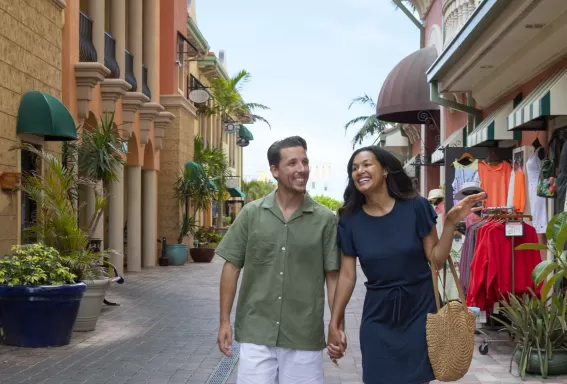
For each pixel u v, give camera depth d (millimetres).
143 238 22469
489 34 9758
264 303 4109
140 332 10023
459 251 10180
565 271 6852
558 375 7000
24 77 10922
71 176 10648
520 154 10852
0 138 10086
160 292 15094
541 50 9617
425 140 21422
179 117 24500
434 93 13766
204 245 26906
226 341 4203
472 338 4020
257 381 4074
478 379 6898
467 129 14680
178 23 25562
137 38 20109
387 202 4137
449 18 16078
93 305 10023
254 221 4184
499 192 11727
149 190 22266
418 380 3982
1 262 8820
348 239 4145
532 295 7680
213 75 34375
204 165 27438
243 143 40375
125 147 17156
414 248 4047
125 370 7574
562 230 6727
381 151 4121
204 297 14258
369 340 4094
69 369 7598
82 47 15453
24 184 10727
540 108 8570
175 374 7398
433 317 3982
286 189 4141
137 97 18266
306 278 4125
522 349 7098
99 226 16109
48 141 12125
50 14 12023
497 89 12164
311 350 4105
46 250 9172
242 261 4258
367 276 4137
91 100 15398
